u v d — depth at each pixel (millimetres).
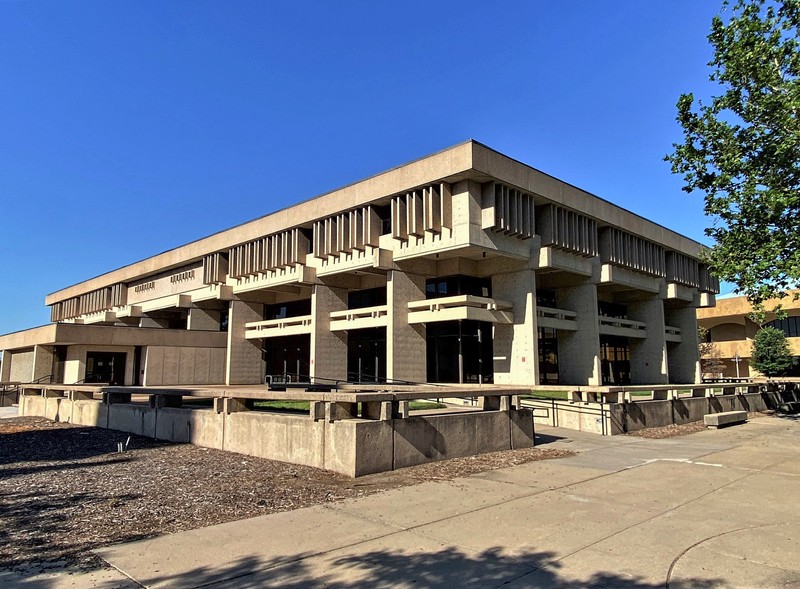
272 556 5176
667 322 43156
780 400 26031
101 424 16406
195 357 37781
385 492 7801
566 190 28703
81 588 4391
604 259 32125
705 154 18656
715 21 18031
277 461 10148
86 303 57812
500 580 4605
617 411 15508
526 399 17922
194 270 42031
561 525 6246
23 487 8234
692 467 10133
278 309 39844
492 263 29125
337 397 9016
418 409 13508
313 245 32594
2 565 4914
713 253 19500
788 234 16750
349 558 5133
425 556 5191
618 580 4613
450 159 24500
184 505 7047
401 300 27906
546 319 29391
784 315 17109
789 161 16547
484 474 9242
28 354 41938
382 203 28328
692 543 5594
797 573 4750
